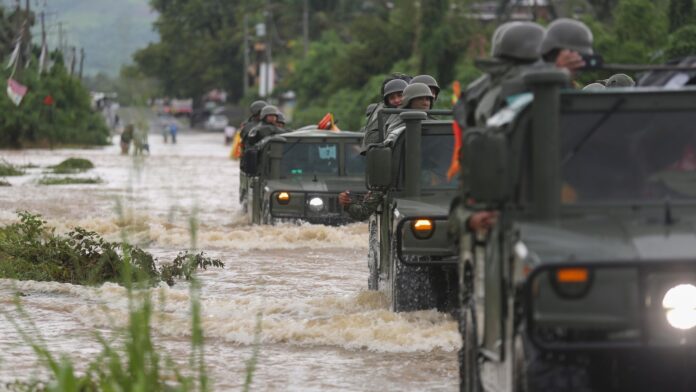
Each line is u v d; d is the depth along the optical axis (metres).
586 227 16.67
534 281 15.59
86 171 123.88
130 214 23.09
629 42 110.31
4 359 26.22
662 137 17.80
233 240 52.44
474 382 19.23
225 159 149.75
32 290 36.94
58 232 56.84
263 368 25.55
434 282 29.67
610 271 15.55
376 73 171.62
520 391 15.87
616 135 17.78
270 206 55.41
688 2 107.62
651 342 15.45
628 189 17.50
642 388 15.71
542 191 17.05
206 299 35.06
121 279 38.06
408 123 31.38
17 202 77.62
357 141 57.34
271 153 56.94
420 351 27.19
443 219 28.72
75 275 39.09
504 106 19.34
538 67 19.58
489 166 16.92
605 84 36.03
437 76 144.00
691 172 17.58
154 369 18.69
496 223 17.59
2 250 41.06
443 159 32.09
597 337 15.58
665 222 16.69
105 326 30.70
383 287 33.12
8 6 158.12
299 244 51.66
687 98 17.94
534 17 89.81
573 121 17.84
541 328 15.64
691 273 15.52
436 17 144.12
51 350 27.28
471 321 19.41
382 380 24.33
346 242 51.97
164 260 46.16
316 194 55.03
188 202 79.19
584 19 117.06
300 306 33.00
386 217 32.56
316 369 25.42
